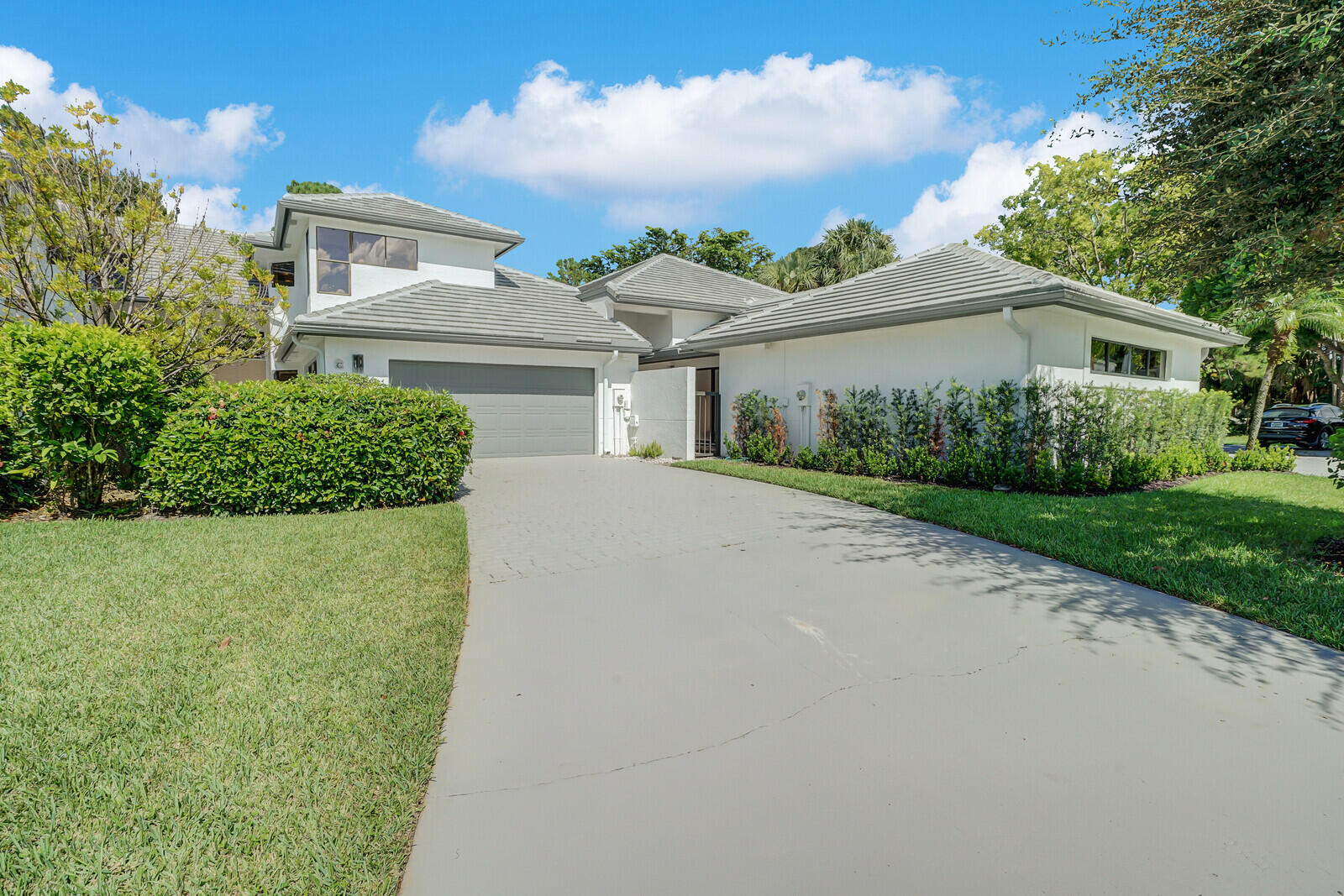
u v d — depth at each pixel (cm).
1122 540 620
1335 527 677
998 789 252
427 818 235
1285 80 458
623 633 411
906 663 366
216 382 816
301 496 763
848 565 564
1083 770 265
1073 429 934
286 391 774
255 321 1095
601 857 215
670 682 344
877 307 1193
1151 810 240
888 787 254
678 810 241
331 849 214
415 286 1538
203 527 666
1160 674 352
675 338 1898
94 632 381
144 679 325
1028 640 398
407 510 793
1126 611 447
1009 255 2500
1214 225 554
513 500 902
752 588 502
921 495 888
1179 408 1213
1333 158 450
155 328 936
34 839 213
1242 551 574
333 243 1495
